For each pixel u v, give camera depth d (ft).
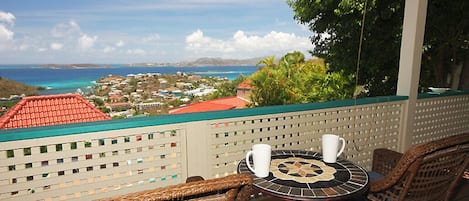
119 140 5.46
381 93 24.31
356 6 23.88
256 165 4.50
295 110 7.25
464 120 11.15
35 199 4.90
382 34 22.06
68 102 29.25
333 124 7.91
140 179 5.74
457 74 18.76
